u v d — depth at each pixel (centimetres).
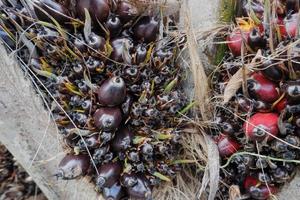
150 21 53
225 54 57
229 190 55
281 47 49
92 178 55
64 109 54
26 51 55
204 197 58
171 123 56
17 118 57
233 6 57
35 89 55
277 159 50
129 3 52
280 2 54
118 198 53
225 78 56
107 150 52
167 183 57
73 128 52
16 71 55
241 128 53
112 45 52
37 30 53
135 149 52
